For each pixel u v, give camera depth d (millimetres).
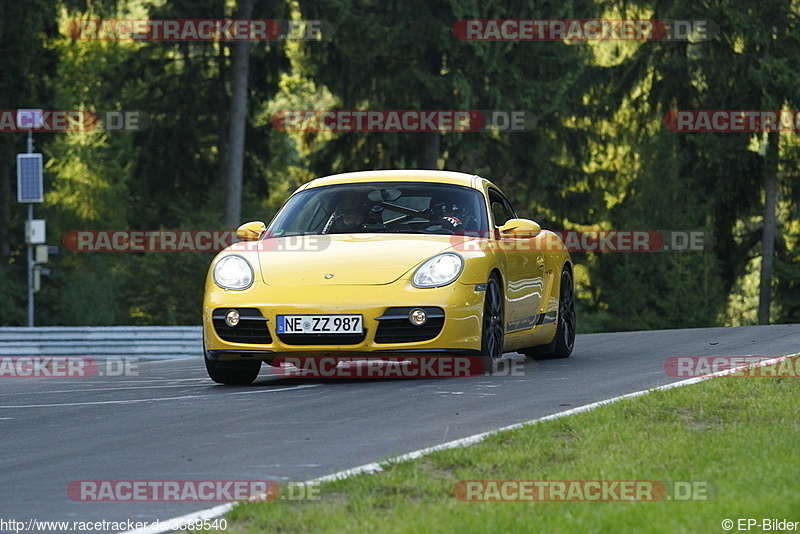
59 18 108875
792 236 126938
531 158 122375
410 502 15391
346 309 29328
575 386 28312
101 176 143125
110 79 125875
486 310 31031
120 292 114000
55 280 112938
